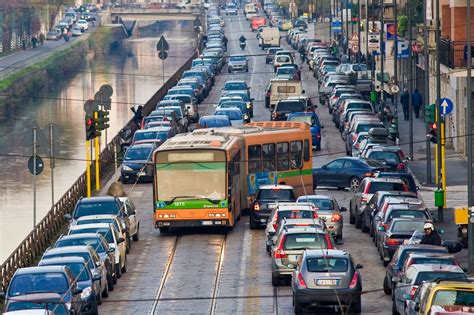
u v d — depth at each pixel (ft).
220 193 392.68
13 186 608.60
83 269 279.49
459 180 492.54
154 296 303.89
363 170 487.20
